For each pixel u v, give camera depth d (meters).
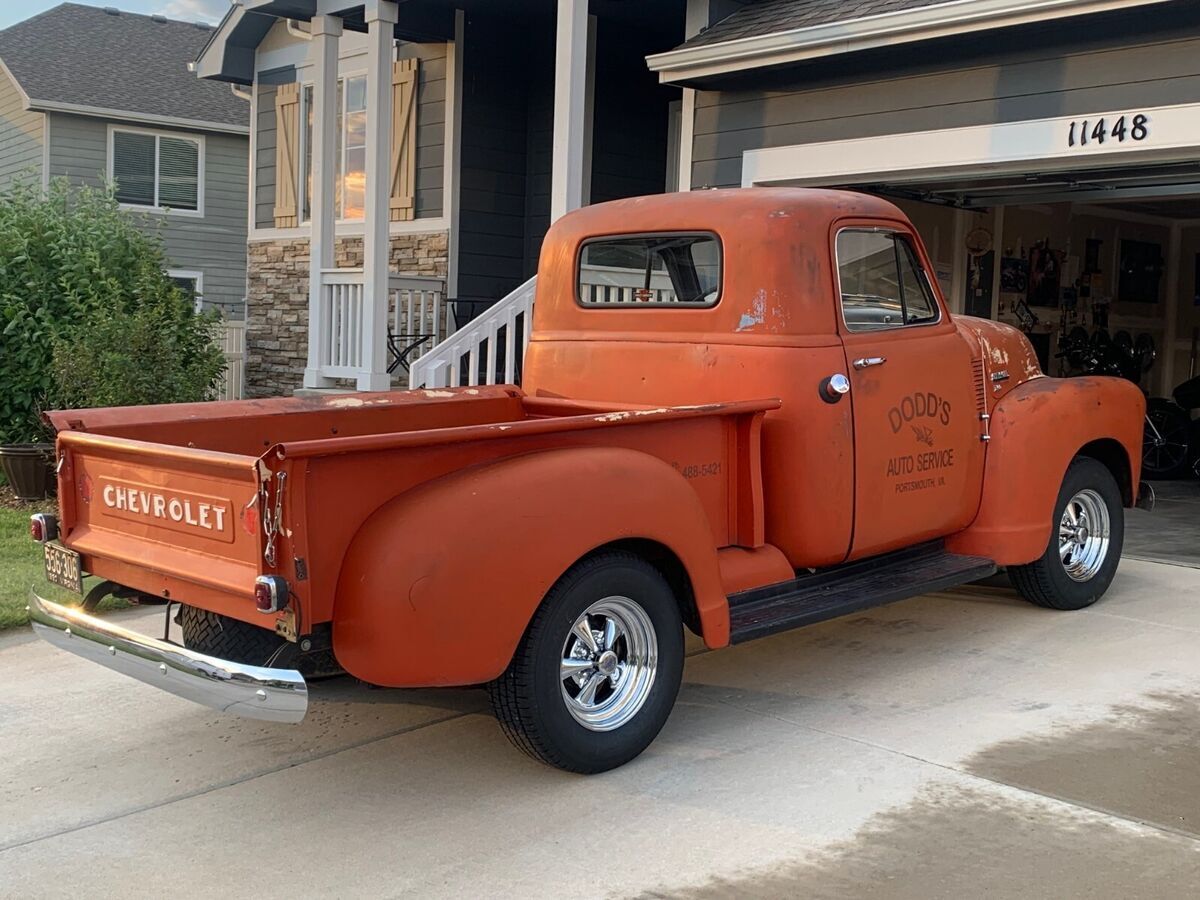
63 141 20.12
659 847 3.33
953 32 7.15
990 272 10.80
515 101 12.30
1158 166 7.93
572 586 3.64
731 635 4.04
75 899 3.08
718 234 4.64
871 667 5.03
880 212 4.88
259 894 3.10
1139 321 13.24
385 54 9.74
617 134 12.12
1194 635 5.48
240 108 22.14
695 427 4.17
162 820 3.57
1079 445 5.53
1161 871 3.16
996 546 5.29
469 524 3.35
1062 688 4.71
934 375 4.98
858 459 4.62
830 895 3.04
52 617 3.82
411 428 4.86
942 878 3.12
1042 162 7.25
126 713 4.54
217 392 11.79
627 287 5.04
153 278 10.02
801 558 4.55
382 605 3.22
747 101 8.77
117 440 3.67
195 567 3.39
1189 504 9.77
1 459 8.55
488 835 3.43
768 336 4.50
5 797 3.75
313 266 10.66
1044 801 3.61
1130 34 6.77
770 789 3.72
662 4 11.18
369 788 3.79
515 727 3.64
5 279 9.42
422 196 12.28
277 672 3.16
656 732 3.95
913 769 3.87
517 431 3.56
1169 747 4.05
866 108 8.05
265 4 10.28
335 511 3.23
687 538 3.92
